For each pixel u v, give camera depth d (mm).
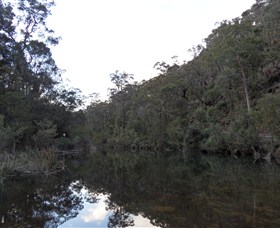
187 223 7875
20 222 8984
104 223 8844
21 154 20875
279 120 21141
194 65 53500
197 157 32188
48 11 36812
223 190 12344
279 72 38562
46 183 16875
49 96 41312
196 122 43969
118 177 19453
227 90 42656
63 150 45500
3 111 28922
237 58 36750
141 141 58625
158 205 10375
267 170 19078
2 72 32188
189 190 12836
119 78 71125
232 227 7230
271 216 8047
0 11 33156
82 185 16484
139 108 63344
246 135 27734
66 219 9398
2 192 13945
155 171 21578
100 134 70000
